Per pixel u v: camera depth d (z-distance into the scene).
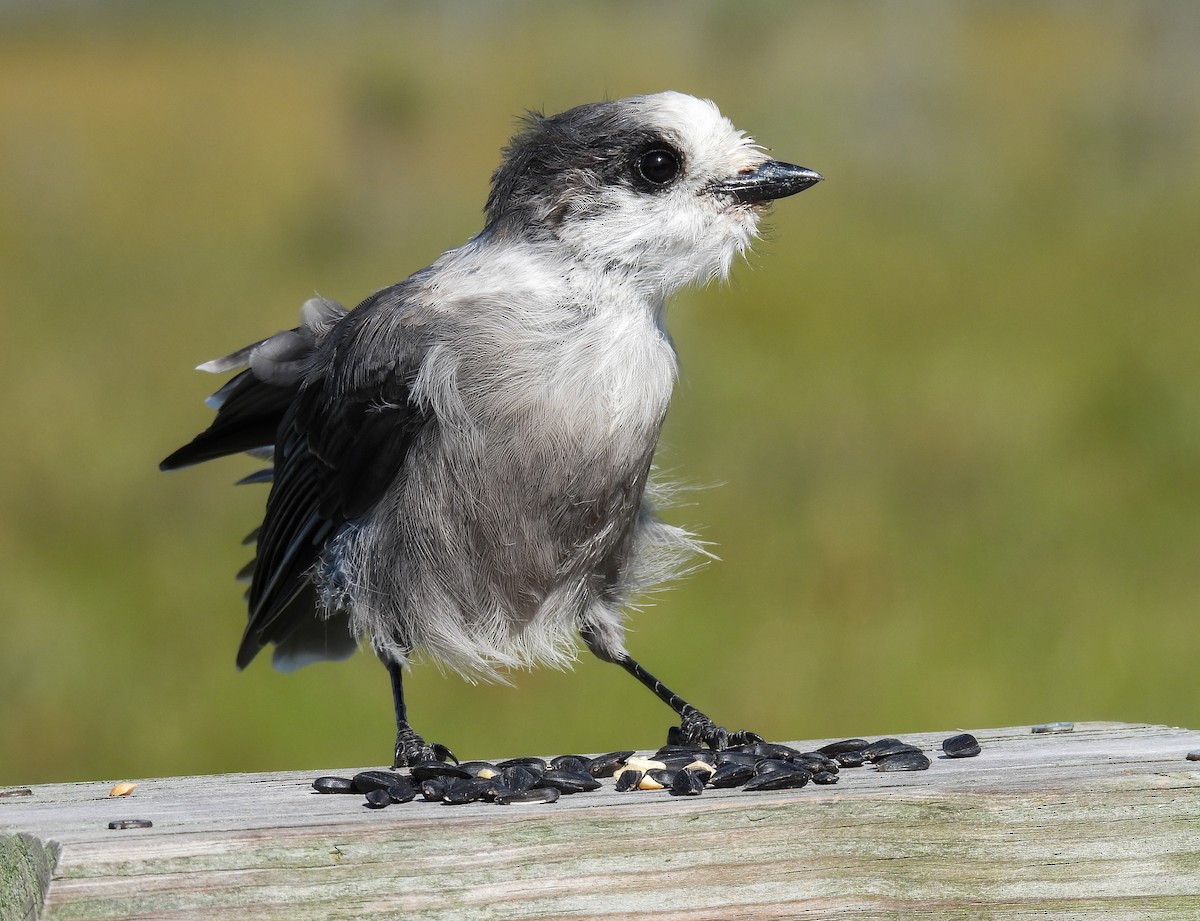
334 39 57.16
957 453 17.09
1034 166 31.50
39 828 5.20
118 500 16.58
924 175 30.94
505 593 7.77
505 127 34.16
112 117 43.66
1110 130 32.53
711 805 5.33
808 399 18.78
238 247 27.09
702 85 36.53
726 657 12.95
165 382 20.45
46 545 15.34
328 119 37.34
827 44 39.34
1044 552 14.91
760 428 17.83
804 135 32.78
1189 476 16.67
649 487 8.81
